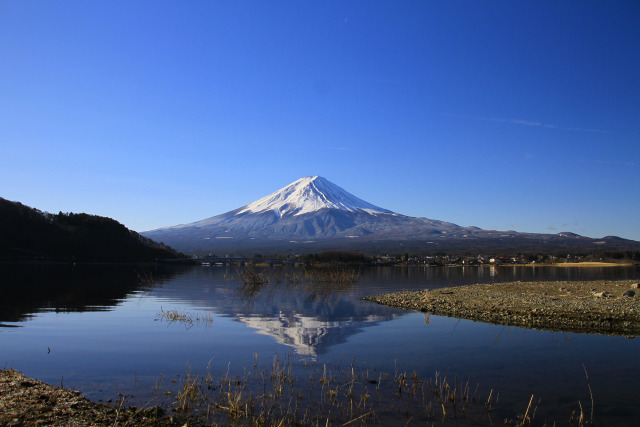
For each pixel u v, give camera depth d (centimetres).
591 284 3903
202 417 1043
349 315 2550
